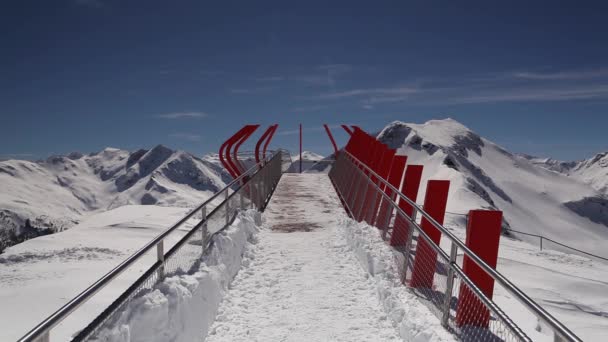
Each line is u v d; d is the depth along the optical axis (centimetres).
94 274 880
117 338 345
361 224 946
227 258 725
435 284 580
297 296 665
